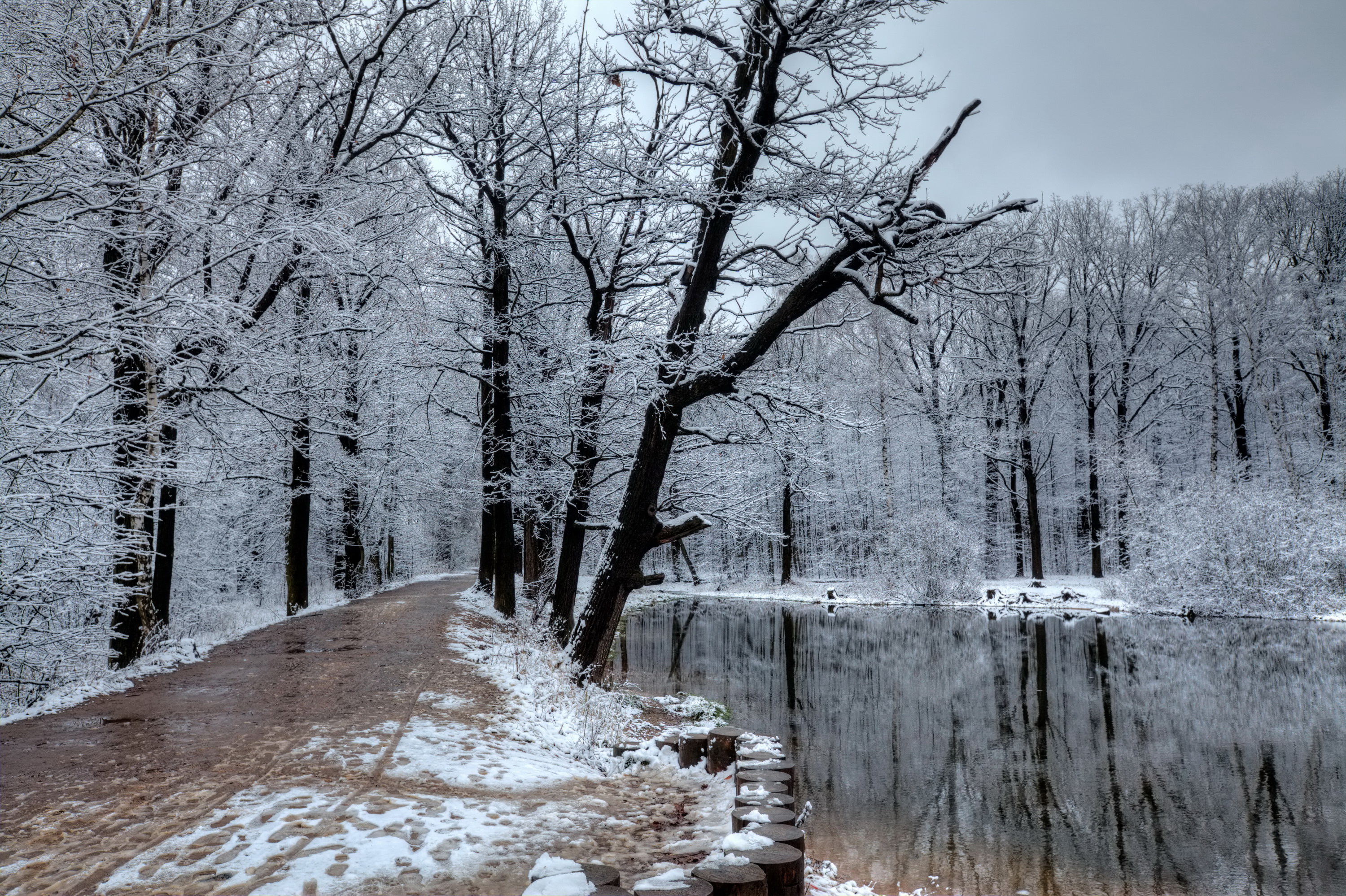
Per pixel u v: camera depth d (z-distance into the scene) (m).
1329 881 6.50
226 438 11.92
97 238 8.33
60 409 10.07
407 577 42.84
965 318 33.97
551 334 14.98
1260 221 31.89
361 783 5.53
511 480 16.17
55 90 6.69
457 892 3.91
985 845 7.25
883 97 9.40
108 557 9.96
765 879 3.96
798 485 14.45
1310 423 33.22
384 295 13.42
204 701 8.31
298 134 11.36
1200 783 9.05
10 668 10.09
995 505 39.25
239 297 11.06
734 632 23.89
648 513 11.27
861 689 14.77
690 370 10.77
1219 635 19.97
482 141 14.57
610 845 4.97
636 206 12.06
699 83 9.91
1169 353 35.62
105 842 4.40
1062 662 17.09
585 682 10.80
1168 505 26.41
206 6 8.48
